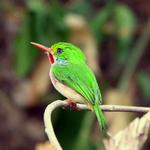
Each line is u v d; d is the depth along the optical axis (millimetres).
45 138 14742
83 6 14242
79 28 11047
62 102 6164
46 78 11477
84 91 6980
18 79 14680
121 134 4730
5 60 14992
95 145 10375
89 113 10375
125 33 12414
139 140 4676
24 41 11398
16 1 14094
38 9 11148
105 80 10922
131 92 12266
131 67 12367
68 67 7379
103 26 12359
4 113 14641
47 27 11180
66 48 7625
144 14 15469
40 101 12180
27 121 14719
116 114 10367
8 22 14461
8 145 14586
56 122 10391
